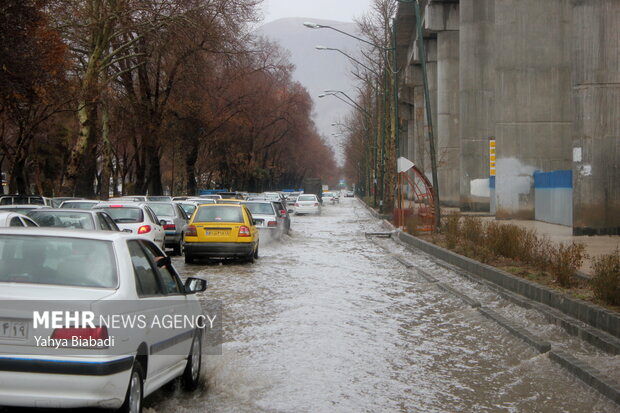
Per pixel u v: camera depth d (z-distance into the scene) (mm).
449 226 30203
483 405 7570
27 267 6328
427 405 7543
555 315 12055
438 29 59969
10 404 5758
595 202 27281
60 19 36750
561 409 7445
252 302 14586
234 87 63625
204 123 58750
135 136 55594
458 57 60500
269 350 10078
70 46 38031
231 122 67375
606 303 11500
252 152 93812
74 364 5684
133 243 7051
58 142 63844
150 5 38875
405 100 90875
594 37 26641
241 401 7555
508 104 39594
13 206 20234
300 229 43656
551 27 38844
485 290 16656
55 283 6207
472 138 52031
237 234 22297
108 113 46938
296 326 11961
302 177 170875
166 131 54594
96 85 38625
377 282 18312
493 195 50438
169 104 52594
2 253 6453
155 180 57562
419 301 15125
